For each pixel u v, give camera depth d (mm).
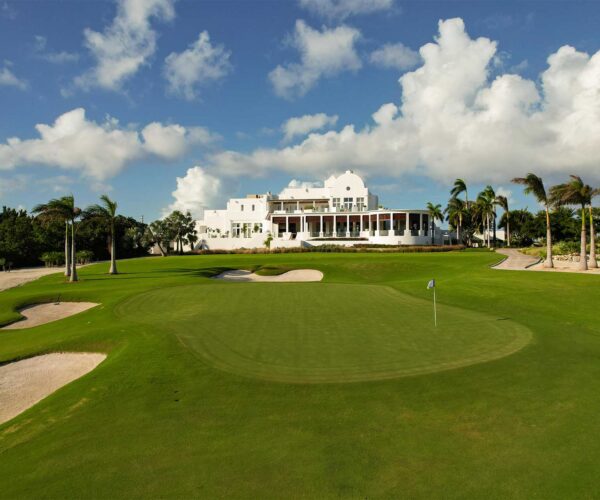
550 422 8664
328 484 6711
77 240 80312
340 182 87062
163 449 7961
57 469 7480
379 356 13109
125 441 8328
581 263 39250
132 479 7039
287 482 6801
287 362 12625
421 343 14594
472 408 9383
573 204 40875
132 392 10688
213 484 6809
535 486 6551
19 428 9383
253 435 8367
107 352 15414
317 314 19969
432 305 22531
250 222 93250
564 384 10742
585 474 6844
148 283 34094
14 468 7660
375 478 6840
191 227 88062
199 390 10688
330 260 51531
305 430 8516
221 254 76688
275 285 32406
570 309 20719
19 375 13875
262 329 16859
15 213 91062
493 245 96938
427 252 66562
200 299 25266
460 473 6930
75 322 21391
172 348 14109
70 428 9016
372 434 8289
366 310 21000
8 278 46531
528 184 41844
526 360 12672
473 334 15875
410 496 6367
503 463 7188
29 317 24203
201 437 8359
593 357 13016
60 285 35688
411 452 7602
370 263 47250
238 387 10797
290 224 87125
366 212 78125
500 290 25797
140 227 93688
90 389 10992
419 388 10547
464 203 90375
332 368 12062
